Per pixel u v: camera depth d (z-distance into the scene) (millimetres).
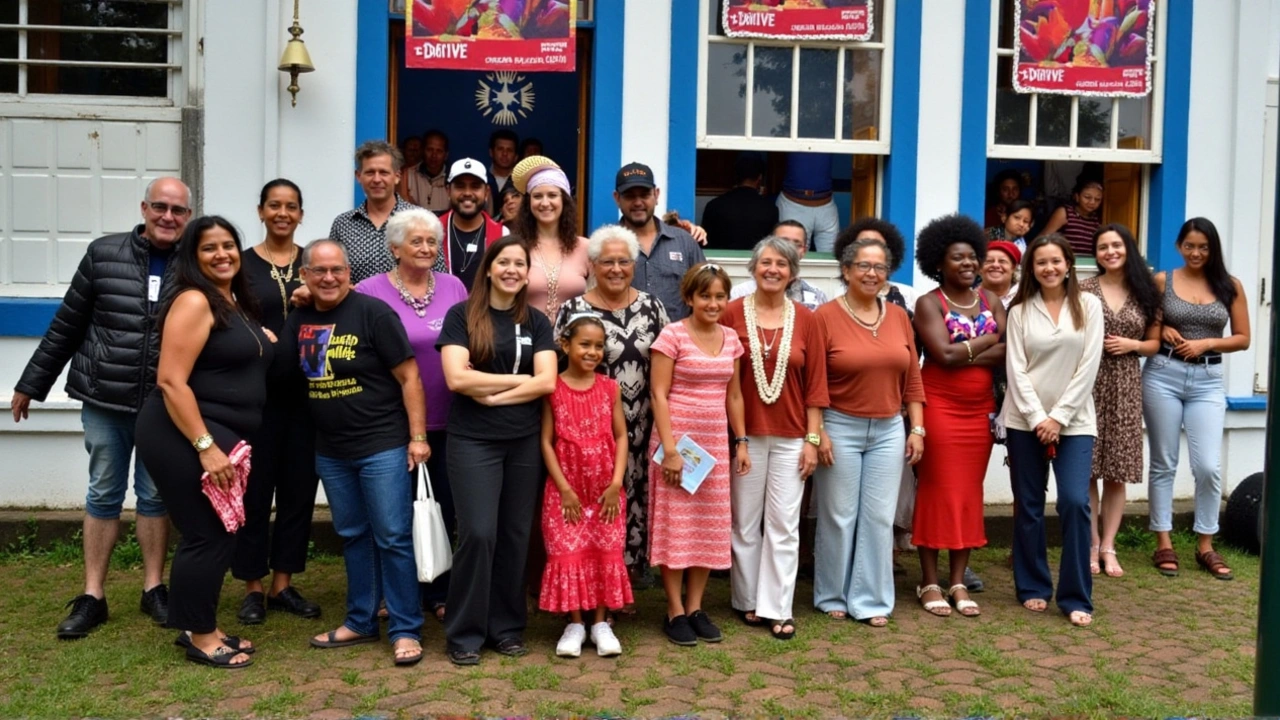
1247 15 7172
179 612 4586
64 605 5398
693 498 5062
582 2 6707
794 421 5199
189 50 6418
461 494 4715
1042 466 5582
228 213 6426
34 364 5125
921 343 5648
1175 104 7141
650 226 5793
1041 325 5484
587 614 5172
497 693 4383
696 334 5102
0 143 6379
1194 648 5062
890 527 5363
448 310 4906
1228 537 6855
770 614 5156
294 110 6406
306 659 4730
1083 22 7039
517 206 6340
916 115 6914
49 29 6344
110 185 6469
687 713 4223
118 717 4105
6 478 6352
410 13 6449
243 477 4574
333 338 4715
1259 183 7305
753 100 6855
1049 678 4668
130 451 5176
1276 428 3223
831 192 7090
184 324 4426
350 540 4863
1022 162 7559
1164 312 6336
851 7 6785
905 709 4297
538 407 4875
